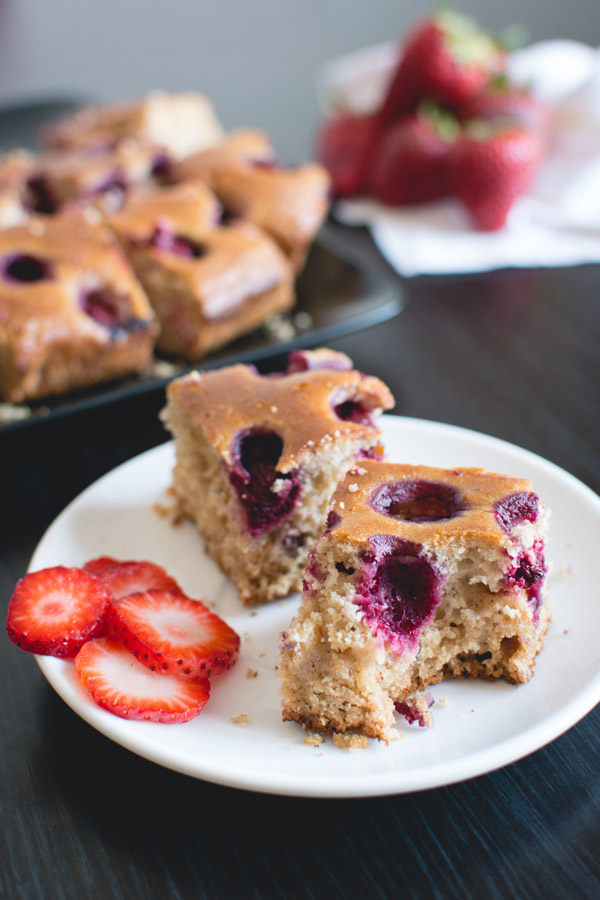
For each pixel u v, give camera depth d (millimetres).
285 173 729
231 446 477
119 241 650
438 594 431
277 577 487
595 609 451
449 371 615
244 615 473
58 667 432
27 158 802
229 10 1348
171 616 448
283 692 427
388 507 445
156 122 855
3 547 515
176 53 1204
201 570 491
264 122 985
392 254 723
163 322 642
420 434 527
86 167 727
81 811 415
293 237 689
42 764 429
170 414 513
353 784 394
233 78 1107
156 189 734
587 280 692
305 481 478
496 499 438
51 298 594
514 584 428
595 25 1100
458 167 728
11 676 458
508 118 747
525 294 681
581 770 418
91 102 1025
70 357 595
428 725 420
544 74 780
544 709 419
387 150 774
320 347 638
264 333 641
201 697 428
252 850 403
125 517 508
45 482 549
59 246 622
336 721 423
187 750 406
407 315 667
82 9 1409
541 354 626
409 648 431
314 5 1314
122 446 569
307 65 1119
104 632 443
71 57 1222
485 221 743
